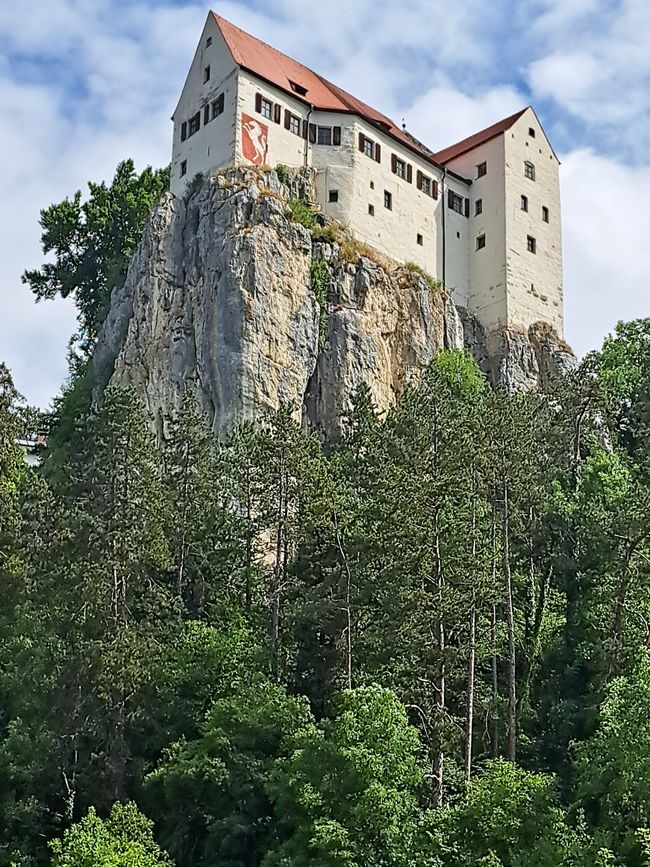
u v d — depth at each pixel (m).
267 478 57.00
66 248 100.75
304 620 50.56
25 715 48.88
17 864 42.56
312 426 77.50
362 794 37.62
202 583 56.34
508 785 37.00
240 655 49.06
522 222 96.69
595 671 51.28
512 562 55.25
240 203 79.50
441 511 48.22
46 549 53.19
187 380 76.69
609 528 53.50
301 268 80.19
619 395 83.81
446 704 48.88
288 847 38.41
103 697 46.56
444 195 95.81
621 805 36.41
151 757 47.47
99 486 54.66
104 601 48.88
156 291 80.62
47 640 49.78
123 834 40.09
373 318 82.88
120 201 99.75
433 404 54.59
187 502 58.59
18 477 58.59
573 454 66.44
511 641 48.59
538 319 95.38
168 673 48.16
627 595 52.19
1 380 55.44
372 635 47.25
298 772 39.19
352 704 40.25
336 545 49.72
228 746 44.19
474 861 35.38
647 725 37.19
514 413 56.31
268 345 75.94
